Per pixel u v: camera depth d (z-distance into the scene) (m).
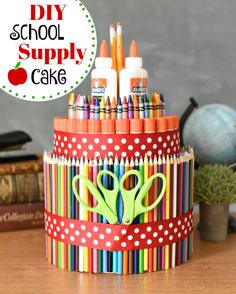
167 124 0.79
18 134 1.16
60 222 0.82
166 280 0.78
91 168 0.77
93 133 0.78
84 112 0.79
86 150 0.78
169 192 0.79
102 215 0.78
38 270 0.83
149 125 0.77
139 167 0.77
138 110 0.79
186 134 1.05
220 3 1.35
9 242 0.98
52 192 0.83
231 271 0.81
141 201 0.77
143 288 0.75
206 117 1.02
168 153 0.80
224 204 0.95
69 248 0.81
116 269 0.80
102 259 0.80
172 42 1.35
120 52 0.88
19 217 1.06
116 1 1.33
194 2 1.35
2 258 0.88
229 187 0.93
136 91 0.83
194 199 0.93
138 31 1.34
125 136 0.77
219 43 1.36
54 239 0.84
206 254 0.89
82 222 0.79
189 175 0.83
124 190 0.76
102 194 0.78
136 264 0.80
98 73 0.83
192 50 1.36
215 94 1.37
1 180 1.05
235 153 1.02
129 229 0.78
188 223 0.84
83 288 0.75
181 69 1.36
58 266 0.84
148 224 0.79
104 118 0.79
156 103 0.81
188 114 1.14
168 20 1.34
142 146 0.77
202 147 1.01
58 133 0.82
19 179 1.06
